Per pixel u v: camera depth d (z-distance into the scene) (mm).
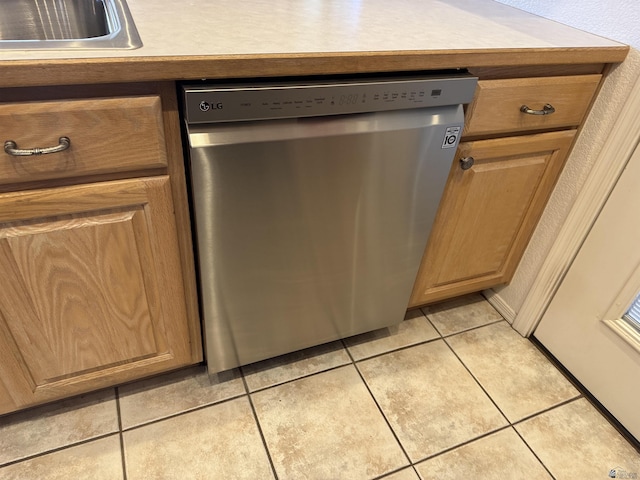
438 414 1225
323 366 1318
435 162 1006
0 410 980
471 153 1067
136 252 875
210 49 735
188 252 938
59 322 899
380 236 1092
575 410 1281
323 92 801
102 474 1012
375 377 1303
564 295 1334
